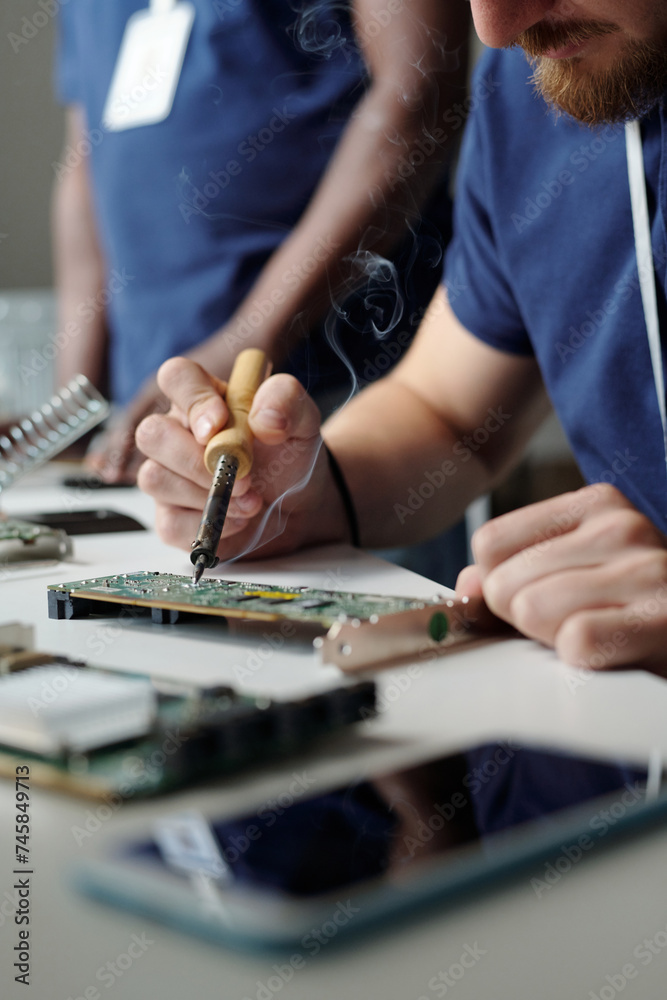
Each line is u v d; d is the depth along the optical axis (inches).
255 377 34.2
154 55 65.1
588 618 20.8
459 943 10.0
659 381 33.4
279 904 9.9
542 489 85.8
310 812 12.4
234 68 62.2
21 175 126.8
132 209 68.2
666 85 30.9
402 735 16.4
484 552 23.9
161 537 33.8
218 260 65.6
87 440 57.2
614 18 28.4
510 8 28.3
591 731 16.3
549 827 11.9
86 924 10.2
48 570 32.1
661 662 20.9
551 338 40.2
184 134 64.3
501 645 22.9
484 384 44.6
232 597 24.4
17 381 83.1
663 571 22.0
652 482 37.0
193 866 10.8
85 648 22.5
